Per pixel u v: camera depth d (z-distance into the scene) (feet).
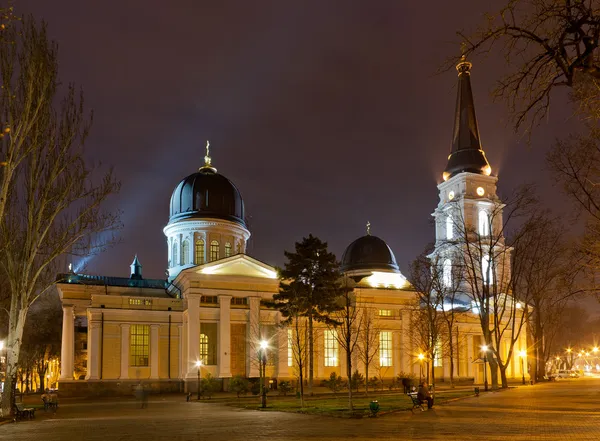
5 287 170.19
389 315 252.01
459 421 85.56
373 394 181.98
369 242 288.71
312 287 190.19
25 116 111.14
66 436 80.33
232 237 258.78
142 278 272.92
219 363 217.15
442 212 275.59
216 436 75.61
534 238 190.80
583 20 27.22
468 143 284.41
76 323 273.13
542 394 147.95
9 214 120.88
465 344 269.85
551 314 263.49
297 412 114.62
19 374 261.85
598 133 46.83
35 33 116.67
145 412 127.85
